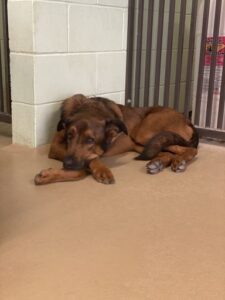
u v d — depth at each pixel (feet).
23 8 8.29
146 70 10.69
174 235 5.30
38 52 8.48
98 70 9.99
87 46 9.53
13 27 8.55
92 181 7.11
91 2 9.35
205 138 10.12
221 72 9.66
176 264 4.65
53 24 8.64
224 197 6.61
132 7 10.42
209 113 9.89
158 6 11.13
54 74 8.95
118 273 4.43
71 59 9.23
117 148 8.71
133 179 7.28
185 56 12.77
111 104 8.82
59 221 5.56
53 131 9.29
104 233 5.28
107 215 5.80
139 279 4.34
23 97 8.86
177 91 10.48
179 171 7.71
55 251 4.82
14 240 5.03
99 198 6.38
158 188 6.89
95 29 9.62
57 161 8.07
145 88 10.82
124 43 10.57
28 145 9.09
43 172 6.82
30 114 8.84
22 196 6.33
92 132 7.41
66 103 8.66
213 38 9.45
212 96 9.82
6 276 4.31
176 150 8.35
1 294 4.03
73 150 7.24
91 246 4.95
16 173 7.33
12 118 9.18
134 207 6.10
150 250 4.92
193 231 5.43
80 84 9.61
